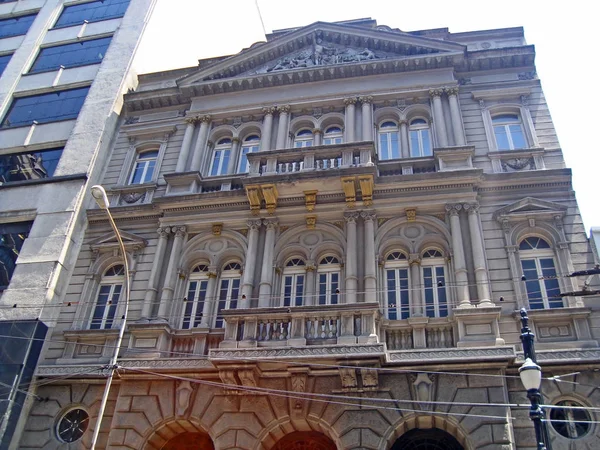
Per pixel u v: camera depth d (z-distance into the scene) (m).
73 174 23.17
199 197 20.97
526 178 19.22
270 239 19.64
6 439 16.88
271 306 18.48
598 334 15.89
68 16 32.16
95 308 20.20
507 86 22.19
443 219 19.11
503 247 18.11
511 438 14.36
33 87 28.34
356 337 15.55
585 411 14.81
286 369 15.93
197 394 16.77
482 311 16.28
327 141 22.64
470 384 15.29
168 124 25.00
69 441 17.27
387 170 20.53
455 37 24.77
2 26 33.16
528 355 11.71
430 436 15.59
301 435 16.38
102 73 27.11
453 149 20.06
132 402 17.03
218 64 25.34
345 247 19.05
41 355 18.78
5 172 25.28
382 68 23.31
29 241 21.45
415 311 17.58
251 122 23.89
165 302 19.19
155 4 30.53
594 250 17.41
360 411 15.39
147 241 21.02
